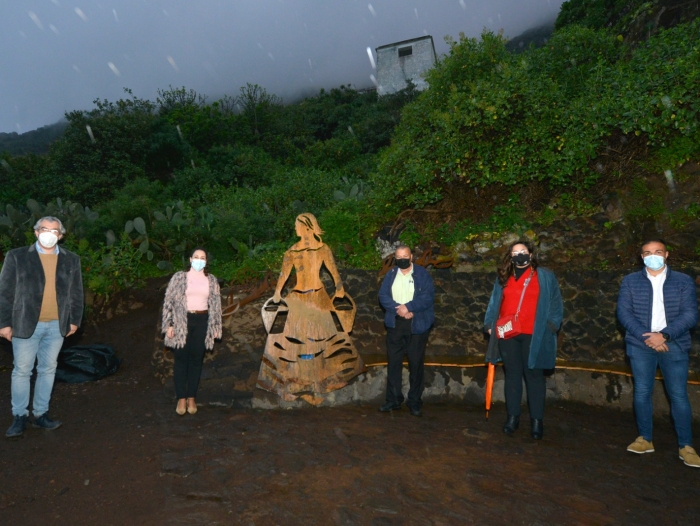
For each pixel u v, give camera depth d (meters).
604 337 5.25
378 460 3.50
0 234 8.12
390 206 6.86
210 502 2.88
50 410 4.43
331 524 2.67
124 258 7.59
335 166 20.23
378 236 6.80
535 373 4.03
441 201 6.63
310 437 3.92
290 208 9.55
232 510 2.79
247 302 5.83
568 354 5.38
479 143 6.29
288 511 2.79
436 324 5.86
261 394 4.75
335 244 6.88
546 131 6.10
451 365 5.13
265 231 8.48
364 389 5.01
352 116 30.45
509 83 6.22
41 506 2.83
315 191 10.41
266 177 15.84
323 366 4.90
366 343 5.83
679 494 3.07
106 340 6.50
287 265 5.18
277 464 3.39
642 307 3.67
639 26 8.74
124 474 3.22
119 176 16.14
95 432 3.94
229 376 5.05
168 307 4.29
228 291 5.95
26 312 3.77
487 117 6.14
